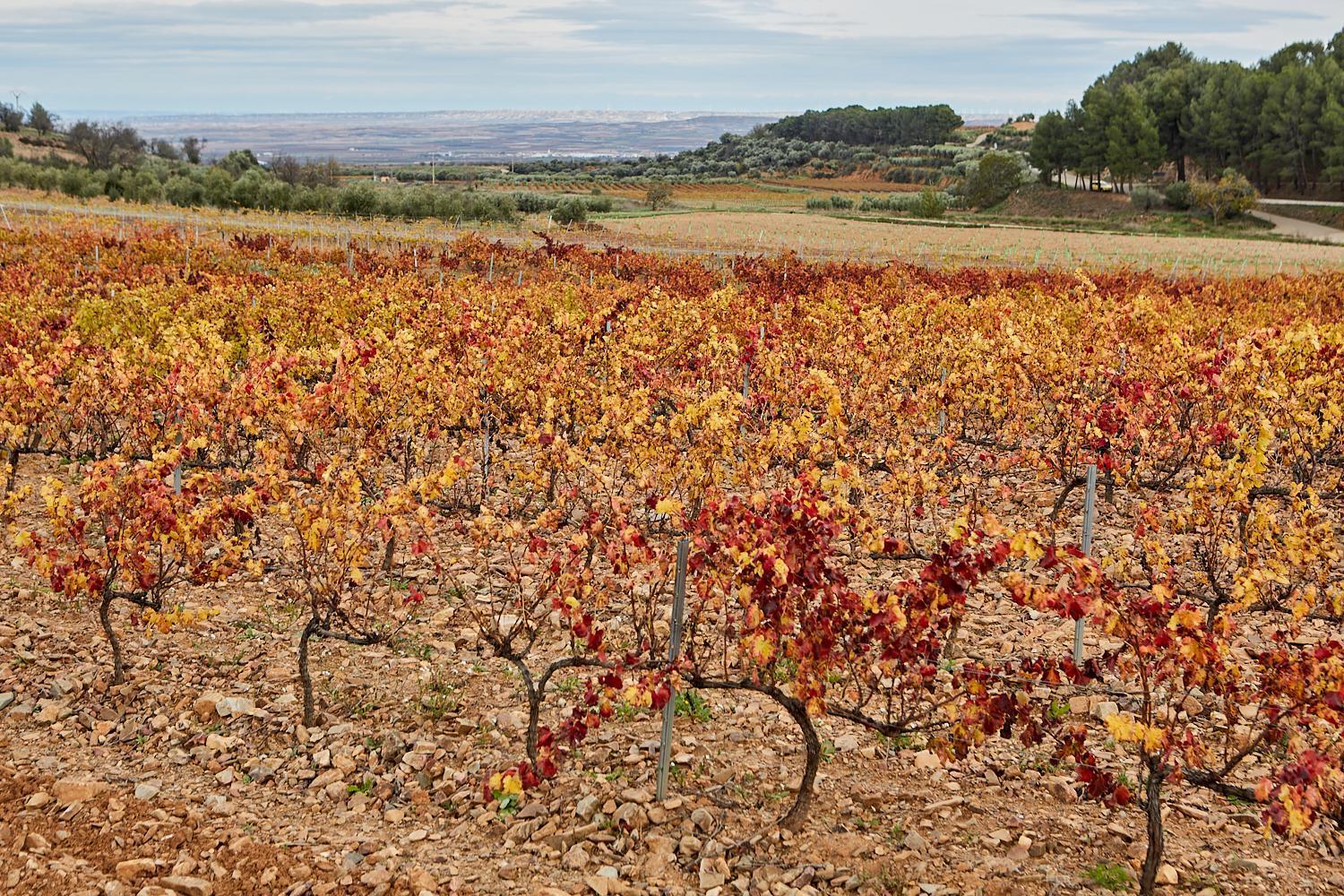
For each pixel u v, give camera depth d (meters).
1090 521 8.02
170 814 5.53
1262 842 5.26
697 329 15.83
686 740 6.36
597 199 91.75
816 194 148.62
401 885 4.91
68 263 30.19
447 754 6.20
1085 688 6.96
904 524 9.86
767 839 5.29
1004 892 4.80
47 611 8.12
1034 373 12.95
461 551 9.64
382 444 10.25
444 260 34.59
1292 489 8.26
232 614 8.20
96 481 6.80
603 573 8.73
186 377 10.70
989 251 57.66
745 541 5.05
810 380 9.94
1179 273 45.78
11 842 5.18
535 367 12.88
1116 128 116.62
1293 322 21.66
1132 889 4.84
